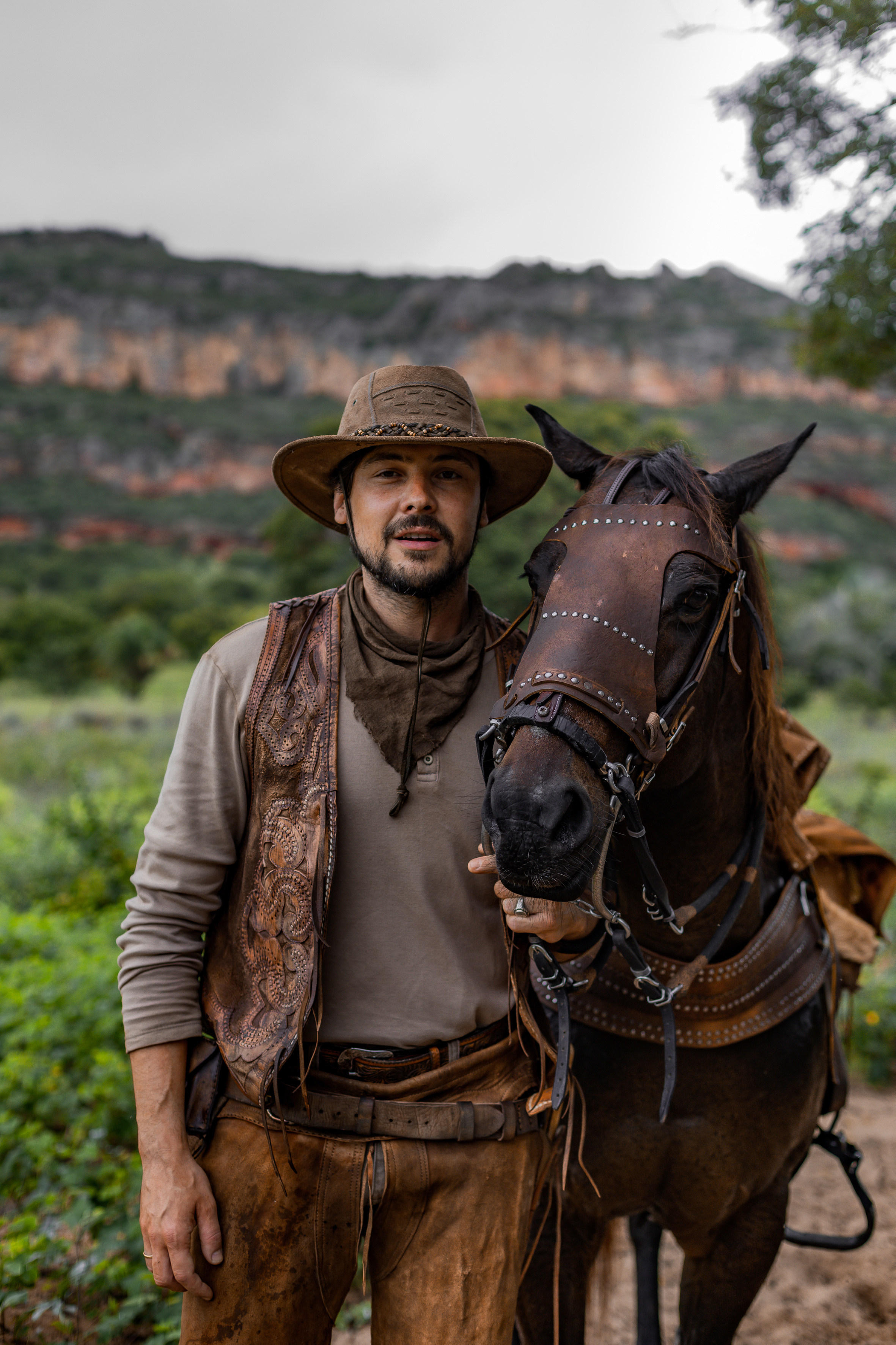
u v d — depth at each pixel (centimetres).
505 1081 161
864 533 8512
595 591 157
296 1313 150
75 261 14925
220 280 15150
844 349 473
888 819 999
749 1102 193
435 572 157
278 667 161
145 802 946
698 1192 196
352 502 164
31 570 8688
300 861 153
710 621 167
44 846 781
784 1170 205
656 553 159
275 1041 150
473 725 162
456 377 166
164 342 13400
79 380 13150
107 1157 335
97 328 13300
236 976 159
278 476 174
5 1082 366
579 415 2203
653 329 12838
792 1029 199
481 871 148
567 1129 187
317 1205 150
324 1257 151
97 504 10444
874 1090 488
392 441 154
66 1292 257
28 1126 330
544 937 156
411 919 156
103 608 6378
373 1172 149
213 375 13500
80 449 11312
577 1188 193
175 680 4212
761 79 324
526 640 173
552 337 12512
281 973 153
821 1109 228
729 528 175
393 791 156
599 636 153
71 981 445
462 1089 157
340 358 13662
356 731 158
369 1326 275
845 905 280
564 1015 162
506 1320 152
